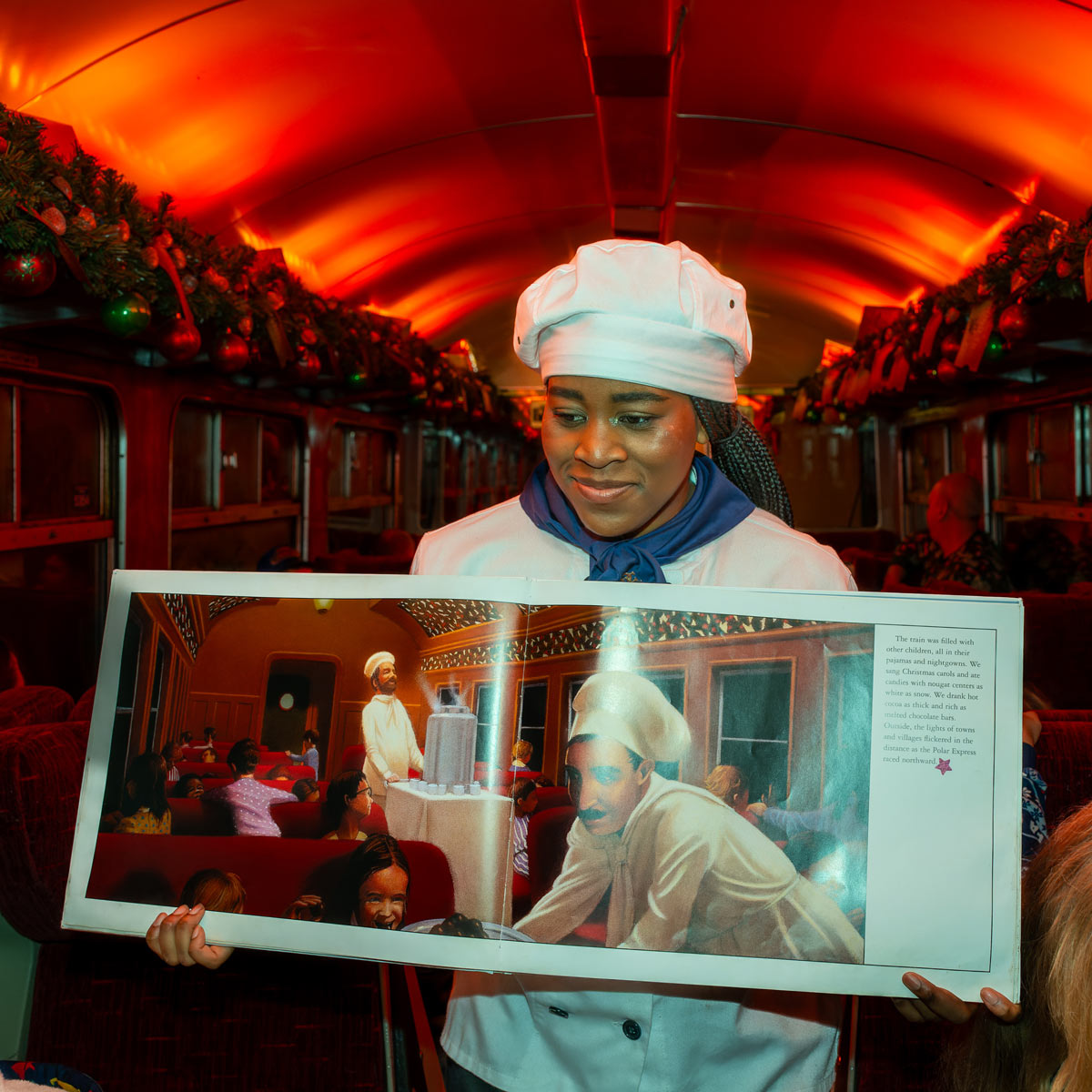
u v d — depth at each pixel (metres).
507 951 0.98
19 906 1.60
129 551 4.43
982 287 4.32
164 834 1.05
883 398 7.80
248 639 1.08
